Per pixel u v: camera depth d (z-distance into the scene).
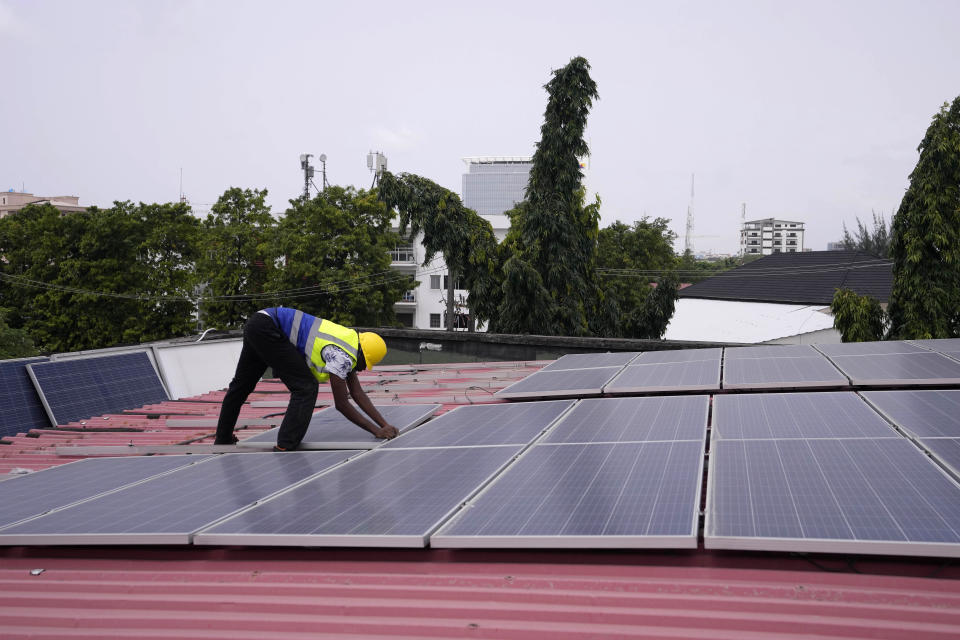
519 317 25.75
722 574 2.98
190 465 4.95
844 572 2.88
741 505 3.05
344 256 48.50
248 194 49.75
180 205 49.72
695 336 39.25
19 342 33.12
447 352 18.25
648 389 6.59
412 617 2.97
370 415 5.52
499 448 4.58
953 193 18.55
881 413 4.71
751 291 46.72
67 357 8.91
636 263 62.47
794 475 3.40
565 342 15.90
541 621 2.85
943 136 18.38
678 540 2.76
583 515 3.11
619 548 3.01
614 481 3.55
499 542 2.96
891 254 20.00
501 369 10.66
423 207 31.55
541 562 3.24
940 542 2.50
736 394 5.90
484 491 3.60
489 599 3.02
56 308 44.62
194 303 48.97
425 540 3.05
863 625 2.58
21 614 3.29
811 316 38.16
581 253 28.67
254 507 3.68
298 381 5.39
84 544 3.51
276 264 47.97
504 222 82.44
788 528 2.76
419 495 3.67
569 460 4.07
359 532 3.17
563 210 27.81
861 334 19.97
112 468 5.11
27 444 7.22
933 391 5.37
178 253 50.56
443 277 73.06
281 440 5.36
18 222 48.47
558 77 28.27
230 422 5.90
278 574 3.40
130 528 3.51
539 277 25.66
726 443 4.16
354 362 5.41
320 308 48.00
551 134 28.17
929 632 2.50
